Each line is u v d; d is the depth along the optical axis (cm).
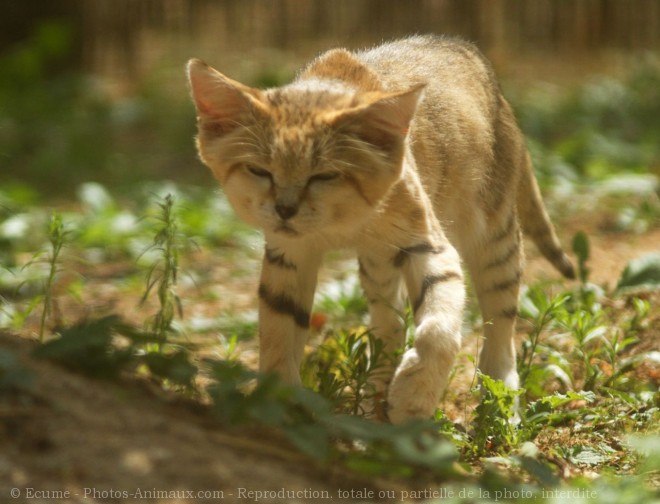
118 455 605
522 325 1195
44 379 661
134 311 1348
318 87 932
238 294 1468
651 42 3206
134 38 3006
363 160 866
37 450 602
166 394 721
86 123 2503
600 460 812
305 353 1079
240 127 878
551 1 3231
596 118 2556
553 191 1923
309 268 930
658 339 1087
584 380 1002
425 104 1015
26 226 1677
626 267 1258
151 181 2094
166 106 2691
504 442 841
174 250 959
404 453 636
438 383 826
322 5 3194
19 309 1318
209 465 614
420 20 3102
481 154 1077
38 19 2812
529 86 2967
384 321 1051
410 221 902
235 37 3228
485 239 1073
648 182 1931
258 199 872
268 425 677
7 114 2486
